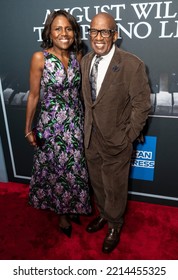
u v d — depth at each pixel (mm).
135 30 1818
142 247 1910
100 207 2018
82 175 1863
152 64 1873
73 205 1943
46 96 1650
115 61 1421
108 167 1701
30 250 1903
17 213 2291
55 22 1496
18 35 2061
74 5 1862
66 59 1612
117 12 1804
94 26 1363
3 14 2027
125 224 2125
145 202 2379
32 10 1956
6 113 2379
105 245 1865
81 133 1765
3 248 1927
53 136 1711
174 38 1770
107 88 1450
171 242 1946
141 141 1850
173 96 1924
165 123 2031
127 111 1559
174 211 2262
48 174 1866
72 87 1636
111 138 1571
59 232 2064
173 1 1684
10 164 2625
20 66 2160
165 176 2229
